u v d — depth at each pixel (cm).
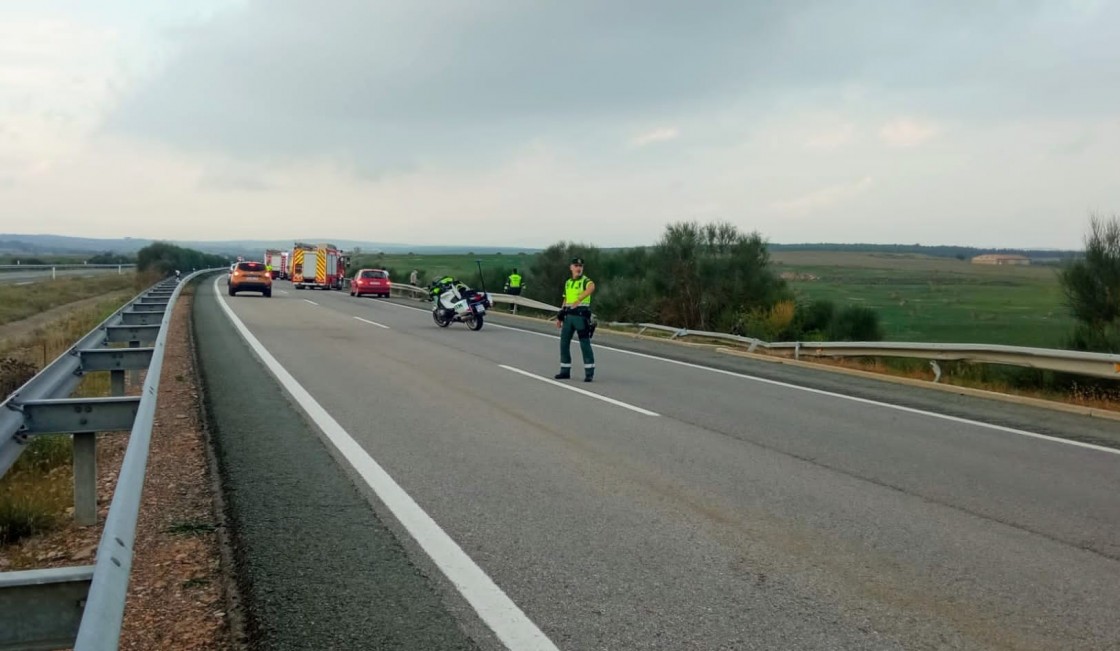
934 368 1391
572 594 447
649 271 2856
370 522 566
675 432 907
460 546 520
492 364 1504
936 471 754
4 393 1135
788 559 509
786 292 2694
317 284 5294
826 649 387
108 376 1291
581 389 1220
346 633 395
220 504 605
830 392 1250
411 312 3023
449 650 379
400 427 895
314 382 1209
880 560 512
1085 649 393
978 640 400
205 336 1856
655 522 578
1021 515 619
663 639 393
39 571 299
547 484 673
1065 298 1550
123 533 322
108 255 10531
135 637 394
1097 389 1252
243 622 407
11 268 6250
